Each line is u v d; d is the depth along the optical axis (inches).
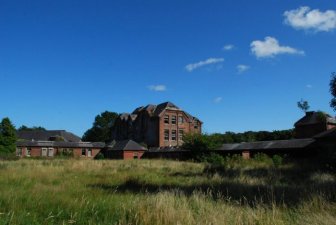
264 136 3435.0
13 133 2551.7
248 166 1244.5
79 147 3454.7
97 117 5068.9
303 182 653.9
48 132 4542.3
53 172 828.0
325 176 742.5
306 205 372.2
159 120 3189.0
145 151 3139.8
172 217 317.4
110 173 890.1
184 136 2351.1
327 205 368.5
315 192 432.8
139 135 3462.1
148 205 358.9
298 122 2536.9
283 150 1972.2
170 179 792.3
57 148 3395.7
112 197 455.2
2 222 293.9
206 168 1062.4
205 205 381.1
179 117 3284.9
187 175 917.8
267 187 506.0
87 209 364.2
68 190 507.2
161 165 1412.4
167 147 2965.1
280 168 1100.5
